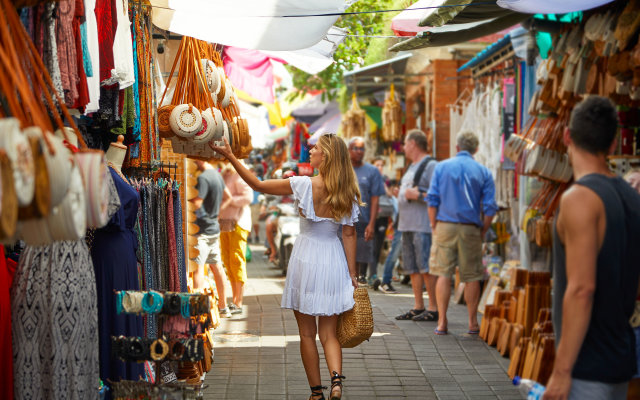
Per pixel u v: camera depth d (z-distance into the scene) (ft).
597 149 11.19
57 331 12.88
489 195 27.58
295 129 68.69
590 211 10.57
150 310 12.53
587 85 21.89
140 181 18.20
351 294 18.38
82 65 13.28
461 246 27.40
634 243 10.96
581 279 10.45
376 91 60.95
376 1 23.82
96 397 13.66
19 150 8.53
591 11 22.02
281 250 46.98
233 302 32.24
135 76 18.01
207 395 19.60
